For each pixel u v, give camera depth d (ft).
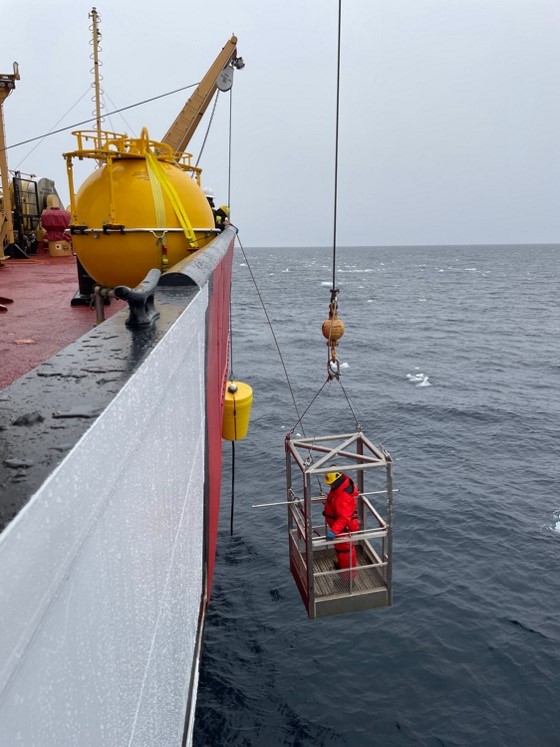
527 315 245.24
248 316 251.80
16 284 29.63
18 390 5.04
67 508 3.66
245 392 28.66
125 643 5.62
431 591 45.32
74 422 4.29
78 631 4.16
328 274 561.02
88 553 4.36
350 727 32.63
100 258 20.29
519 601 43.83
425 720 32.91
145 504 6.40
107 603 4.94
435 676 36.19
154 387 6.52
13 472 3.40
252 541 53.31
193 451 11.23
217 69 50.29
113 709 5.22
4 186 44.42
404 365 142.92
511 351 161.27
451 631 40.40
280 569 48.67
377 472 70.49
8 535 2.77
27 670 3.22
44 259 47.09
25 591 3.01
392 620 41.81
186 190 21.01
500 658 37.60
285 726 32.83
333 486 20.35
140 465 6.12
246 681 36.24
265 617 42.57
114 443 4.83
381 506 60.70
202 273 12.85
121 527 5.36
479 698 34.37
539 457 75.31
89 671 4.44
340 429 89.66
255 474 69.62
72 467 3.75
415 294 349.00
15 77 41.11
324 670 37.06
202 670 37.19
